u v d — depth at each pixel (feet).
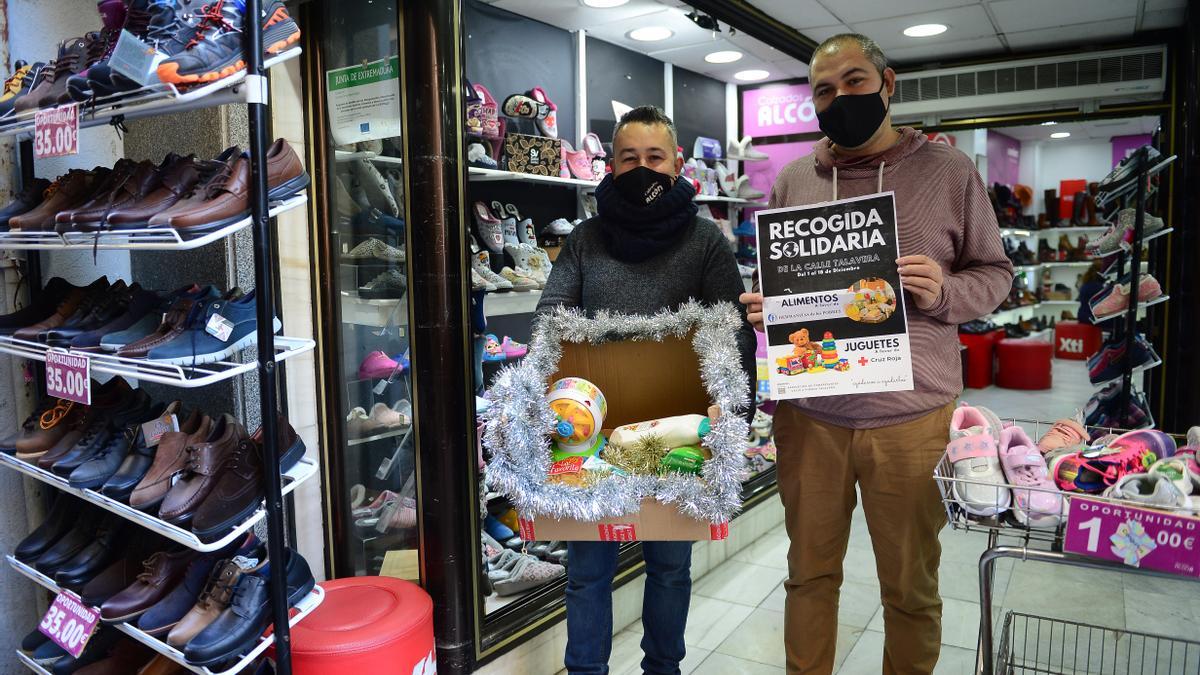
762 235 5.91
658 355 6.38
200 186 5.65
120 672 6.75
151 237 5.36
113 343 6.06
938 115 16.35
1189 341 14.24
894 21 13.41
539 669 8.36
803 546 6.73
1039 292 34.83
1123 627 9.45
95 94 5.51
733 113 16.84
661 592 7.04
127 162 6.34
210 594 5.76
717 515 5.39
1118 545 4.12
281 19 5.55
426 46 7.04
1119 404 14.57
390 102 7.51
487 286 9.79
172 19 5.35
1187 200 13.99
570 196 12.21
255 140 5.23
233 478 5.65
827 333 5.79
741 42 13.46
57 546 6.89
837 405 6.37
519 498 5.59
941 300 5.87
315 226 8.25
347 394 8.47
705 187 15.11
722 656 9.00
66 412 6.95
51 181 7.62
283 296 8.06
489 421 5.72
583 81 12.55
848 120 6.09
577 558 7.00
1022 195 34.55
